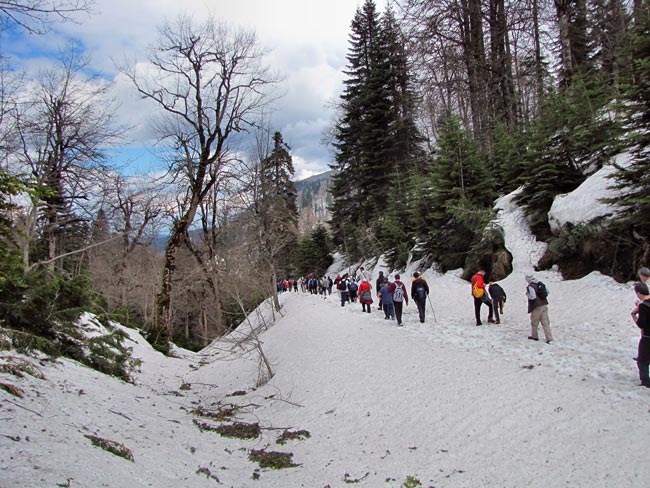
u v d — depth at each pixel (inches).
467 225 722.2
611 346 323.3
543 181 629.0
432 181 806.5
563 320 430.0
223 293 1034.7
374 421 290.4
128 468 167.6
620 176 417.1
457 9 911.0
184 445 253.1
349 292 876.0
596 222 506.3
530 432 220.1
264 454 256.8
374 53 1379.2
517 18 879.1
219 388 510.3
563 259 560.1
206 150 757.9
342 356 451.5
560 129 613.3
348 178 1561.3
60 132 588.4
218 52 727.7
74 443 164.7
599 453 186.4
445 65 969.5
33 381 232.7
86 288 360.8
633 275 456.1
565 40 727.7
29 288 294.4
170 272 753.0
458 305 617.9
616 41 800.3
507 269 639.1
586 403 232.8
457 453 221.0
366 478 215.0
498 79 926.4
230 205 1053.2
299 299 1069.8
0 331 256.4
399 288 541.0
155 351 678.5
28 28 181.0
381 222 1237.1
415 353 401.4
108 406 267.3
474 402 272.1
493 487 184.1
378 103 1363.2
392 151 1343.5
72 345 364.5
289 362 504.1
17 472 117.5
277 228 1057.5
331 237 1943.9
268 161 1058.1
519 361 323.3
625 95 393.1
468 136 832.9
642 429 194.5
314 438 284.4
